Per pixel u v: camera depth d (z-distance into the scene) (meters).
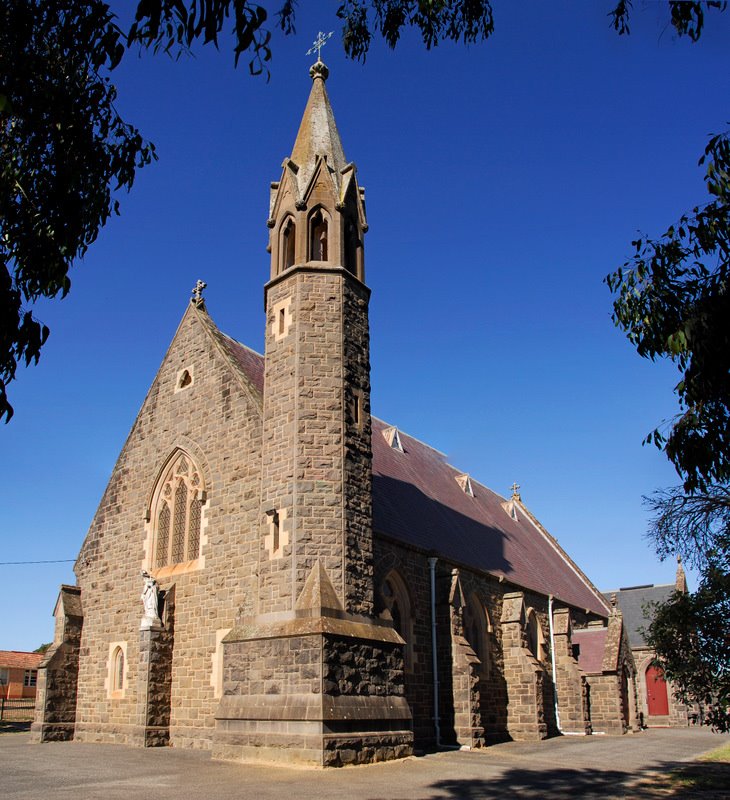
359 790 17.42
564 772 22.48
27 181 11.64
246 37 8.51
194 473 31.19
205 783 18.08
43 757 23.94
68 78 11.52
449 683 31.08
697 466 13.64
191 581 29.38
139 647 28.88
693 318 12.84
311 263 28.09
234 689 23.95
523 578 43.19
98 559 34.16
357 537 25.47
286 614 23.66
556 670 42.84
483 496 53.66
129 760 22.98
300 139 31.39
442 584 32.56
